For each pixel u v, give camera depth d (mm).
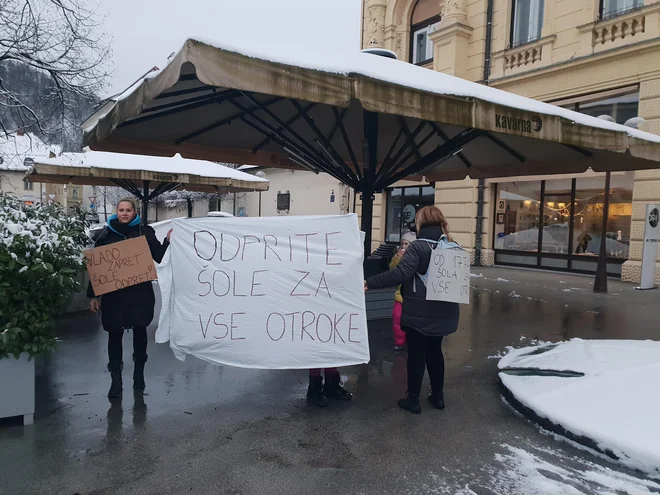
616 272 11828
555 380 4148
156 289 10125
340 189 20984
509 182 14344
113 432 3516
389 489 2883
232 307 3922
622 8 11180
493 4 13969
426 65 16547
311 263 3914
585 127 5328
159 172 10461
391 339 6156
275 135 6250
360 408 4078
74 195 46906
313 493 2832
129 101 4031
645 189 10703
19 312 3430
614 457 3170
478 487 2916
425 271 3834
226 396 4266
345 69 3781
